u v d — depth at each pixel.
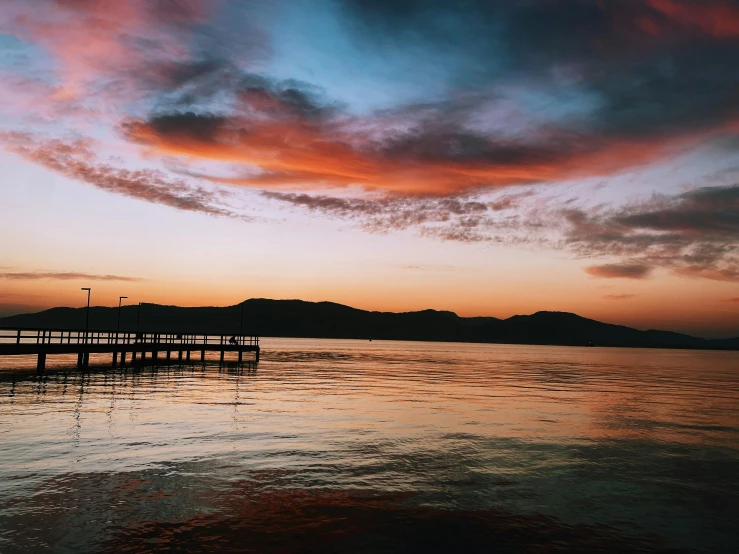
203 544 10.51
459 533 11.46
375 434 21.33
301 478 14.94
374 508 12.78
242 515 12.07
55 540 10.45
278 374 52.53
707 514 12.98
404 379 51.22
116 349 47.91
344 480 14.88
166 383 38.72
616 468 17.06
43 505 12.20
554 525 12.07
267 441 19.38
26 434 19.11
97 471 14.87
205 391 34.38
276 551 10.32
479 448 19.31
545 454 18.69
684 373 77.38
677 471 16.88
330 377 51.09
